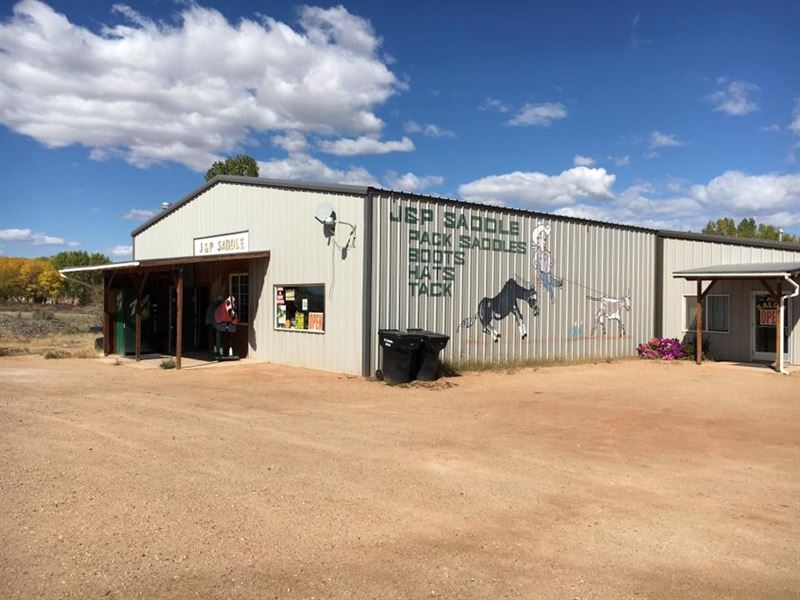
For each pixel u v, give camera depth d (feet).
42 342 81.97
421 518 19.08
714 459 26.96
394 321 51.19
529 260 62.64
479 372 54.95
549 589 14.69
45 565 15.26
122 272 63.00
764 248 67.62
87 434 28.63
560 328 65.57
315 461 24.94
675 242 75.15
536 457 26.58
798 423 34.88
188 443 27.30
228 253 61.52
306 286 55.47
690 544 17.58
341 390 43.91
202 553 16.14
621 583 15.10
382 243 50.55
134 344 65.62
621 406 39.58
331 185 52.39
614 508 20.45
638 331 73.92
